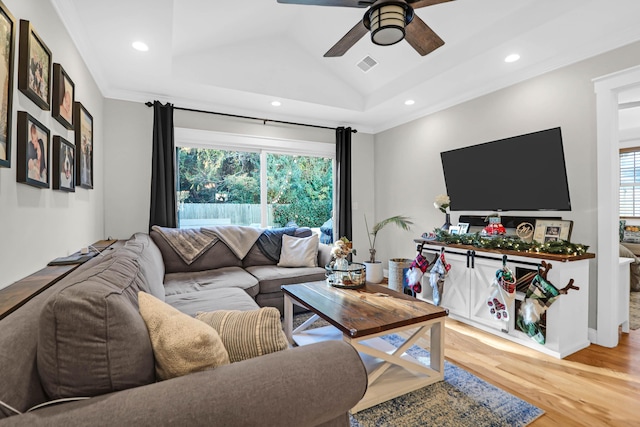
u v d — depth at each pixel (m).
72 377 0.79
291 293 2.39
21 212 1.47
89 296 0.83
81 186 2.39
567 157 2.76
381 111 4.24
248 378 0.86
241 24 3.08
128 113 3.52
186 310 2.05
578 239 2.70
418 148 4.31
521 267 2.58
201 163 4.00
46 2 1.79
